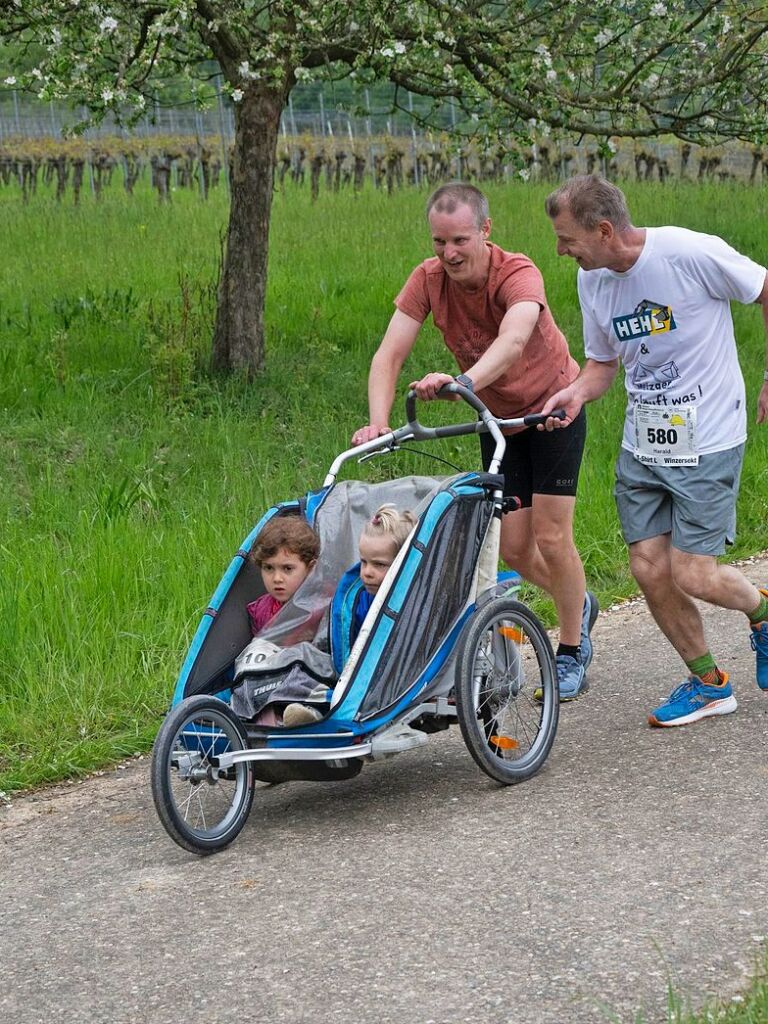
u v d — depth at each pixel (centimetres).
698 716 505
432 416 1030
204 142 3247
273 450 951
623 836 401
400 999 316
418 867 393
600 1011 301
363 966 334
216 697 440
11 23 1033
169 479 852
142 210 2188
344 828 436
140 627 630
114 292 1393
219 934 363
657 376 479
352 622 448
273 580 460
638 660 608
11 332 1240
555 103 1084
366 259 1683
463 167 2627
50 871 427
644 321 473
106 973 348
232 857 420
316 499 482
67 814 479
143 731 547
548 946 334
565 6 1065
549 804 436
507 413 534
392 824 435
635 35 1095
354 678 427
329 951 344
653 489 493
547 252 1725
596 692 566
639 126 1195
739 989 304
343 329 1324
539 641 483
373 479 902
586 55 1095
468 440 967
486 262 506
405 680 440
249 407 1041
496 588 477
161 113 3922
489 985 318
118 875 416
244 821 436
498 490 480
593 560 771
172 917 378
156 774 407
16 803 495
